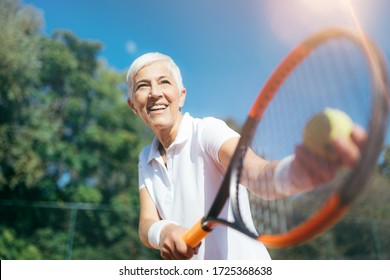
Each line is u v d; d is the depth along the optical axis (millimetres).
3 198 12734
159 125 1664
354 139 703
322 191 875
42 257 8844
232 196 1227
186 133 1614
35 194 13406
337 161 785
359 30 712
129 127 16938
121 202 15156
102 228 9531
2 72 12039
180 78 1800
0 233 8734
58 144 14336
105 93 16625
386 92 583
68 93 16047
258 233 1350
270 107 1257
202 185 1516
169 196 1618
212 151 1440
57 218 9211
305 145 869
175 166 1617
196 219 1508
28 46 13188
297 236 775
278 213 1185
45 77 15406
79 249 9164
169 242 1352
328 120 779
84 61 17109
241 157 1269
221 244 1491
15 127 12734
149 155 1781
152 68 1716
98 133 15695
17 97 12648
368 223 10984
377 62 607
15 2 13523
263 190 1116
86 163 15367
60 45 15852
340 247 10672
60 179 14539
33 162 12445
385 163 12562
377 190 13188
